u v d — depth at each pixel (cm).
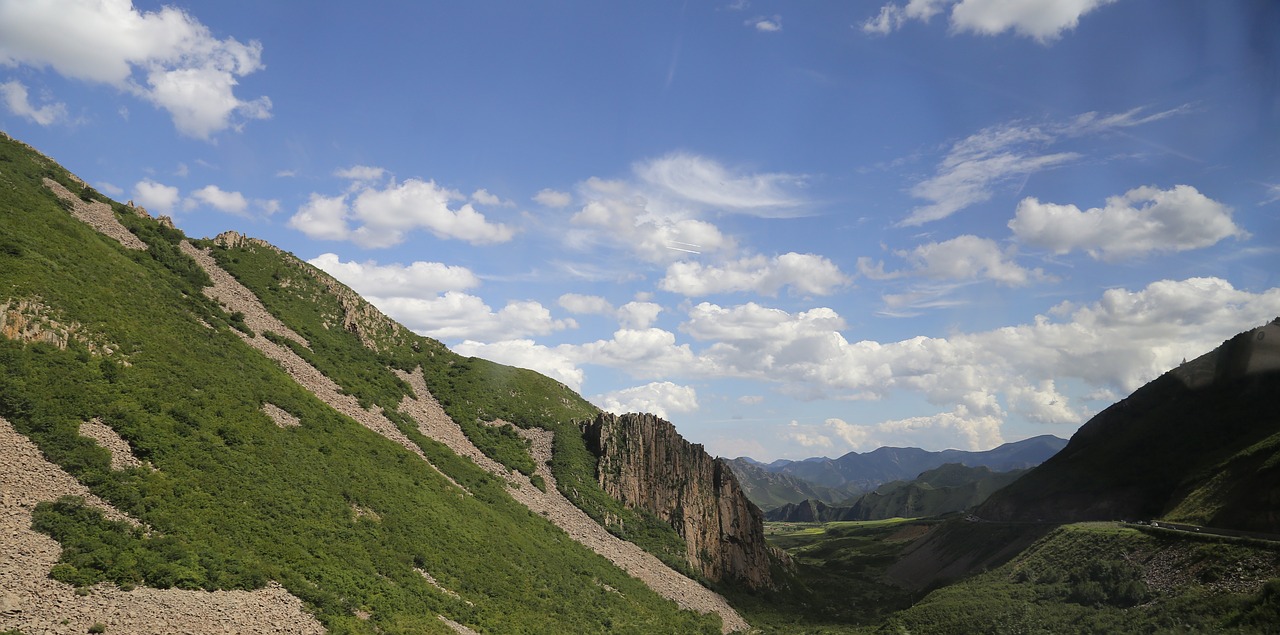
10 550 4575
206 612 4875
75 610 4300
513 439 14100
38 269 7900
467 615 7175
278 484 7275
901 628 11294
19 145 12194
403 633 5919
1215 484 11812
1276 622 7300
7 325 6656
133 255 11150
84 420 6288
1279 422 13375
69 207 11319
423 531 8425
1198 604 8475
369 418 11450
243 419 7988
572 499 12950
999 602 11025
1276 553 8444
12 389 6050
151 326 8612
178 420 7150
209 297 11744
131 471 6025
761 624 12219
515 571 9025
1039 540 13300
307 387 10969
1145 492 14475
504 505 11256
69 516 5162
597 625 8831
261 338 11612
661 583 11862
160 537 5456
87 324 7500
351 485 8300
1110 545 11112
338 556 6762
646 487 14238
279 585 5731
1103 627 8912
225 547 5803
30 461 5519
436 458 11456
